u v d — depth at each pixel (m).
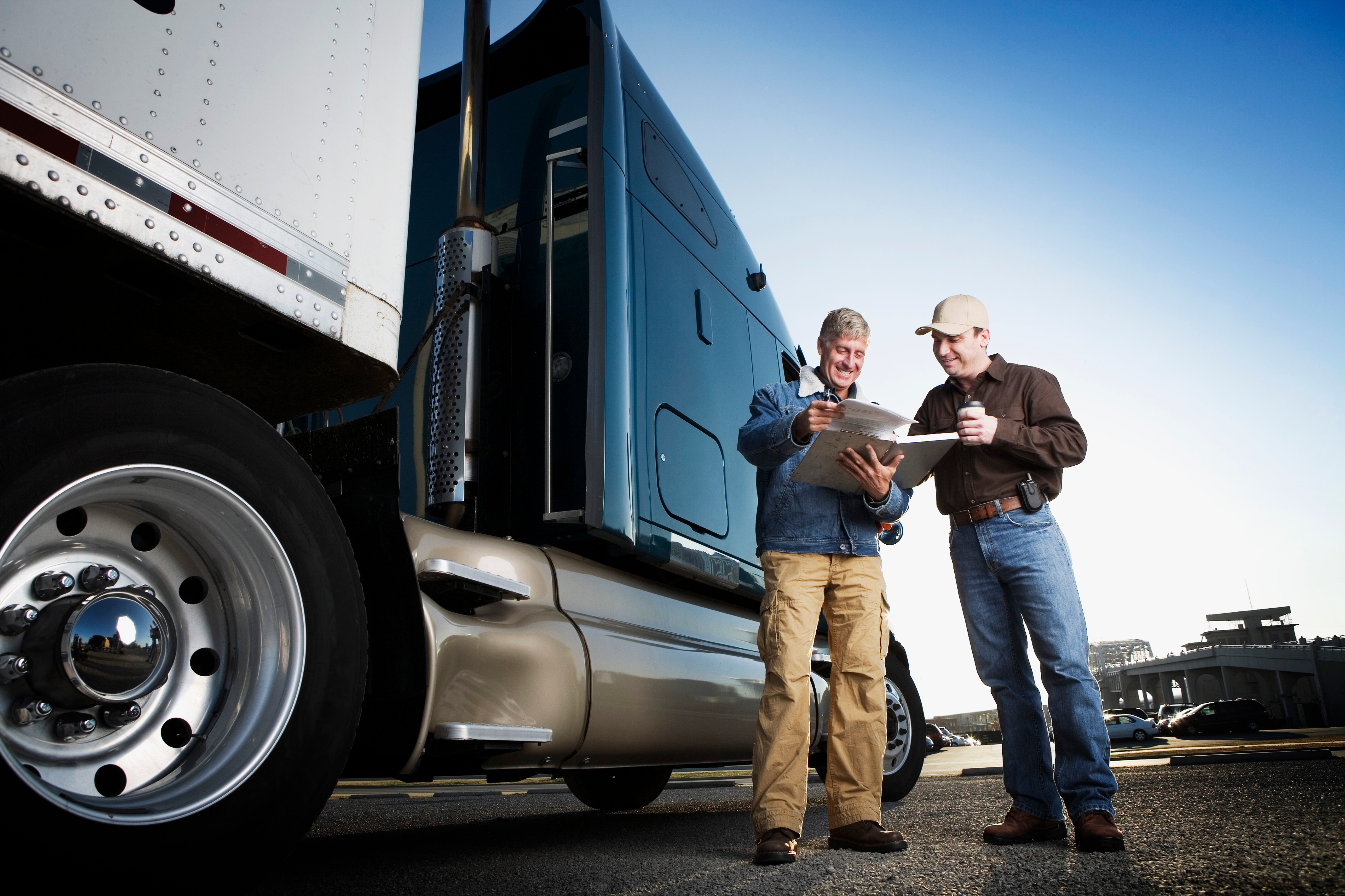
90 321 1.59
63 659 1.33
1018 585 2.58
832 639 2.62
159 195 1.39
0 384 1.26
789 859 2.16
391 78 1.95
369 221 1.82
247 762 1.48
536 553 2.52
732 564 3.40
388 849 2.71
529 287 2.97
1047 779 2.53
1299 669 59.03
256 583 1.59
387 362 1.82
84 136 1.29
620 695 2.53
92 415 1.35
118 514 1.47
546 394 2.70
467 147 2.87
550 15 3.30
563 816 4.14
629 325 2.90
